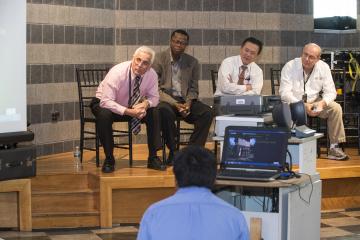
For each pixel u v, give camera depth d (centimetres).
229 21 913
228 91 769
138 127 721
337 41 942
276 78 928
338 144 792
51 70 820
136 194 686
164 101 749
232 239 296
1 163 639
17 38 664
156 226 297
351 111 883
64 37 833
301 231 475
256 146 473
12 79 662
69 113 845
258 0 923
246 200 510
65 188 697
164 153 728
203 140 754
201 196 304
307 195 482
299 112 526
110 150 698
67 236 645
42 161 773
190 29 903
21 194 666
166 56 773
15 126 665
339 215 733
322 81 781
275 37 930
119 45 895
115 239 634
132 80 700
